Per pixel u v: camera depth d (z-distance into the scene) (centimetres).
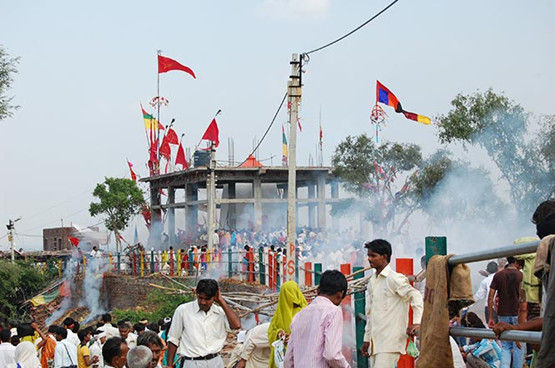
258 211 3953
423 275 917
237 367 909
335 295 678
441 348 568
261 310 1418
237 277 3028
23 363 1217
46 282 4797
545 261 439
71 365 1309
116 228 5109
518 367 963
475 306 1437
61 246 6644
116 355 834
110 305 3981
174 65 3519
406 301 812
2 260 4081
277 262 2298
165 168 4569
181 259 3362
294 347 670
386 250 821
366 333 838
